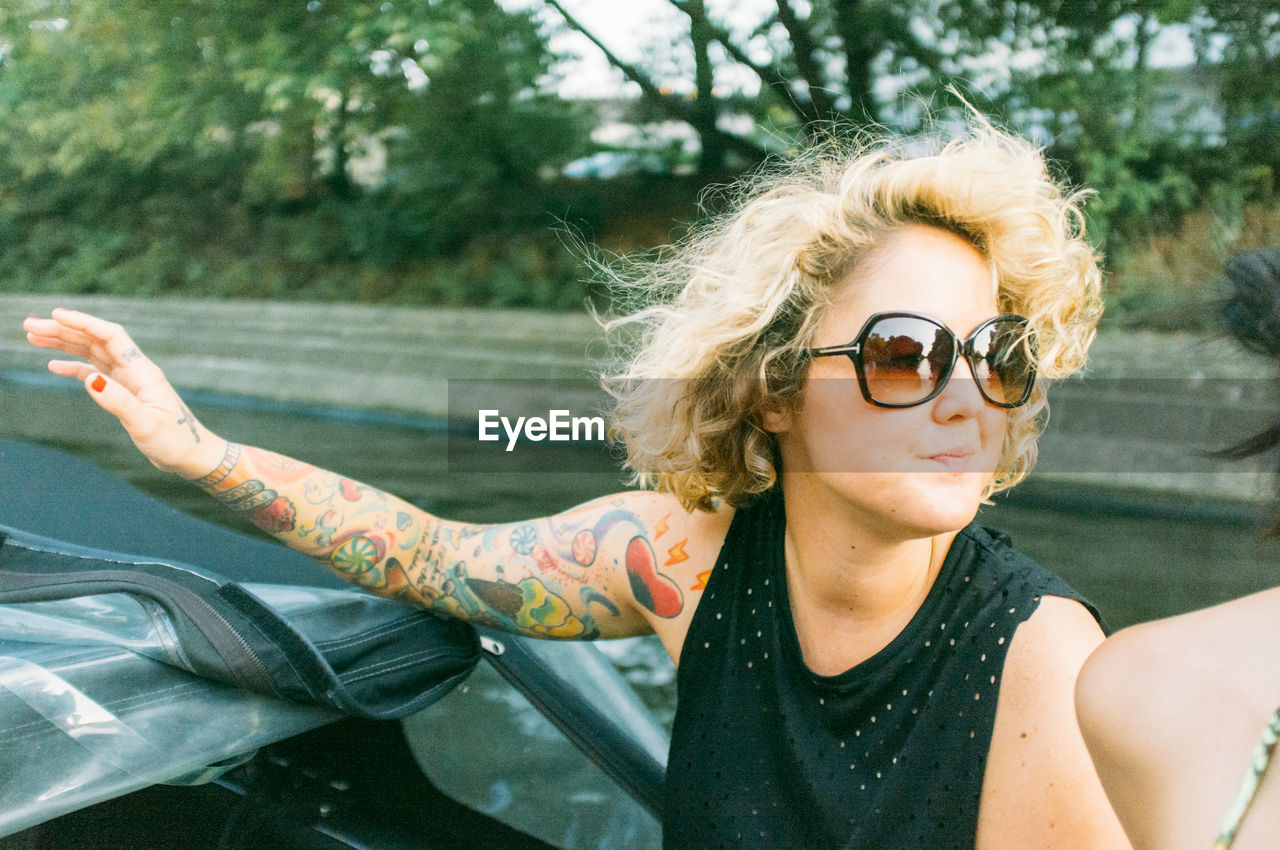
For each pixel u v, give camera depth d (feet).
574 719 4.67
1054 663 3.15
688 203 42.14
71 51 51.11
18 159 55.57
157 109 48.80
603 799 4.85
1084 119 29.53
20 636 3.58
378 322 41.60
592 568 3.98
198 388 41.70
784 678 3.42
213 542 5.28
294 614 4.07
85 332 3.72
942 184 3.09
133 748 3.40
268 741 3.76
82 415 30.45
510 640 4.74
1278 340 1.97
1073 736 3.11
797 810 3.40
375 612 4.26
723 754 3.53
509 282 42.63
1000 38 30.99
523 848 4.56
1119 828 3.16
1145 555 17.57
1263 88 29.48
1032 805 3.15
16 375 44.93
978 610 3.23
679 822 3.63
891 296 3.05
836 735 3.33
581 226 42.91
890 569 3.22
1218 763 1.73
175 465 3.82
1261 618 1.84
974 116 3.43
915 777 3.23
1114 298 24.62
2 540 4.10
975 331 3.04
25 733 3.22
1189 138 29.53
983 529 3.47
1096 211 27.27
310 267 49.78
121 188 56.65
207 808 4.38
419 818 4.61
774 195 3.35
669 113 38.73
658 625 3.87
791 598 3.43
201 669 3.52
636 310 3.92
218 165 53.83
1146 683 1.86
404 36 35.99
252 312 45.21
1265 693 1.74
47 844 3.95
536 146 44.29
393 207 47.96
